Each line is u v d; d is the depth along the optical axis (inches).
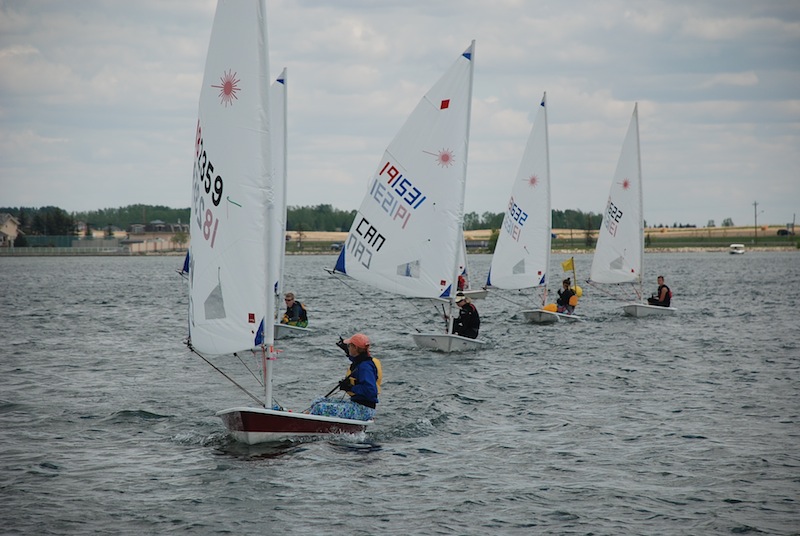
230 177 1101.1
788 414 1401.3
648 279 6235.2
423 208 1998.0
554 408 1449.3
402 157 2000.5
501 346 2246.6
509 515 917.8
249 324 1106.1
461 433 1264.8
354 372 1238.9
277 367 1881.2
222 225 1110.4
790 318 3058.6
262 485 1002.1
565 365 1919.3
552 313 2881.4
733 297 4202.8
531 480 1035.3
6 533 855.1
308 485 1003.3
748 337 2466.8
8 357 2046.0
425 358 2015.3
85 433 1249.4
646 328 2716.5
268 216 1100.5
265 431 1168.2
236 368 1871.3
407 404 1465.3
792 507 945.5
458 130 1980.8
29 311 3484.3
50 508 925.8
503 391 1600.6
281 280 2400.3
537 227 2972.4
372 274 2043.6
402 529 876.6
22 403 1457.9
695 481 1034.1
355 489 992.9
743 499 970.1
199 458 1107.3
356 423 1213.7
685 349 2203.5
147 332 2664.9
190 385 1653.5
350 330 2679.6
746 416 1387.8
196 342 1143.6
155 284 5964.6
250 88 1094.4
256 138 1094.4
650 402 1503.4
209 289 1125.7
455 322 2212.1
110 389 1601.9
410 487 1002.7
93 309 3624.5
